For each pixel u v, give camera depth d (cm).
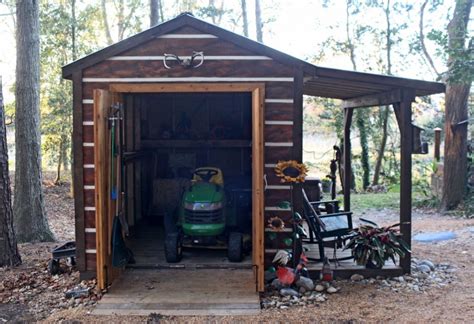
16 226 856
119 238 516
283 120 524
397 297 490
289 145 525
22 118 854
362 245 542
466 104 1104
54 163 1752
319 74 527
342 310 454
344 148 770
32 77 859
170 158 845
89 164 524
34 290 521
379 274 553
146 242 663
